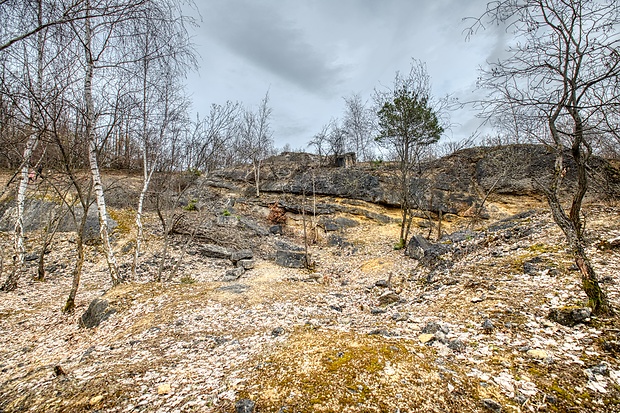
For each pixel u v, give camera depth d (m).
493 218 16.61
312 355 4.07
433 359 3.87
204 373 4.05
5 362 5.27
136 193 18.62
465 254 9.88
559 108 4.75
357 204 20.09
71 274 10.94
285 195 22.45
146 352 5.04
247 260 13.44
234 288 8.99
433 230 17.30
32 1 4.12
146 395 3.55
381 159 24.08
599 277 5.86
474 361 3.82
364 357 3.87
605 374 3.29
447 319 5.42
